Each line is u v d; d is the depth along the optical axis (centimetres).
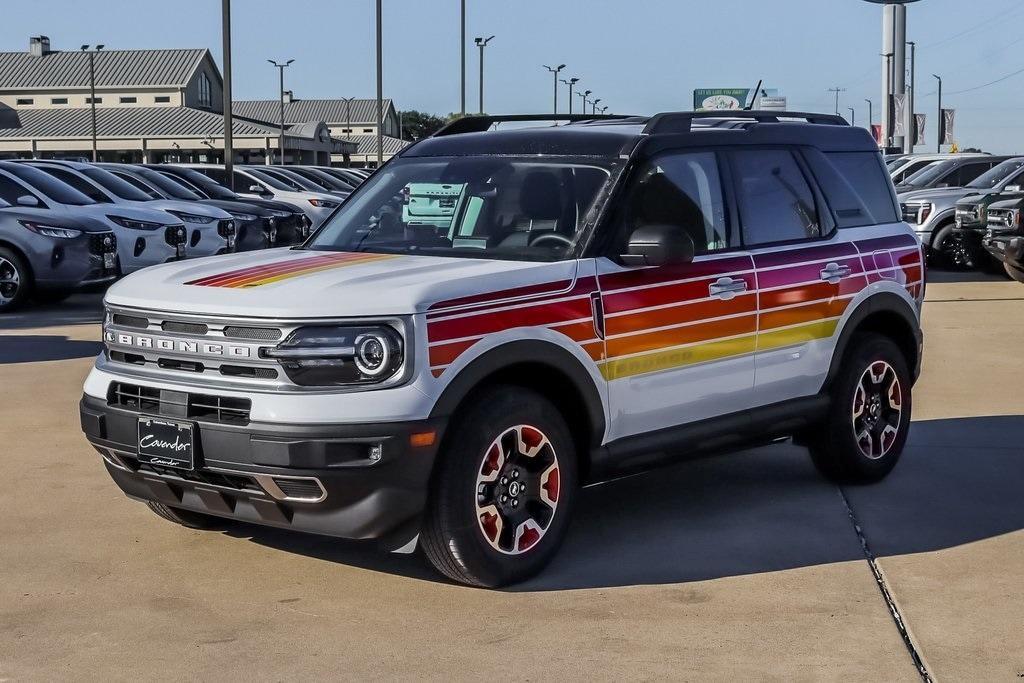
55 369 1027
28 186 1547
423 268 497
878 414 662
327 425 444
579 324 505
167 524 584
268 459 447
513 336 481
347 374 451
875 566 524
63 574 513
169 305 480
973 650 431
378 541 475
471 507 472
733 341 574
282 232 1914
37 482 661
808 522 591
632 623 455
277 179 2530
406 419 449
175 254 1619
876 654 427
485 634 445
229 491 470
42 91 8900
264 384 456
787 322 601
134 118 6962
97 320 1384
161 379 480
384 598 483
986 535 570
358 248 566
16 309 1461
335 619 461
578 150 561
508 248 532
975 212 1881
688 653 427
